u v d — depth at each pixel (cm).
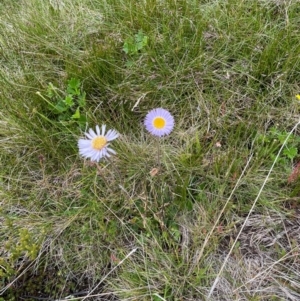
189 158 45
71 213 43
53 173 46
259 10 54
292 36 52
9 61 55
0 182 46
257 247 41
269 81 50
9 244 39
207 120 47
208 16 55
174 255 40
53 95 49
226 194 43
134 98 49
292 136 45
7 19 58
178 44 52
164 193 43
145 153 46
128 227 42
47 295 41
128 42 51
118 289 40
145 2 56
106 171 44
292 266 39
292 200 42
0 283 41
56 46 54
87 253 42
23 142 47
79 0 59
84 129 47
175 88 50
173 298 39
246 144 46
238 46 52
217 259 40
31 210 44
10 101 49
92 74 50
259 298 37
